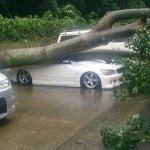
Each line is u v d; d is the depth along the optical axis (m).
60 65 11.38
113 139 4.20
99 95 10.16
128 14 10.53
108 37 10.57
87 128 7.24
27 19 18.39
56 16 24.88
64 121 7.96
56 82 11.48
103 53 11.45
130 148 4.21
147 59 4.41
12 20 17.62
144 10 10.43
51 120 8.06
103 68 10.81
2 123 7.94
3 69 12.16
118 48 11.40
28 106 9.25
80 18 24.50
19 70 11.98
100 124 7.42
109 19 10.52
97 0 29.56
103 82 10.77
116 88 5.11
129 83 4.18
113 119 7.68
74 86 11.24
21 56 11.47
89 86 11.01
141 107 8.20
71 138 6.76
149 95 4.47
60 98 9.97
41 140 6.87
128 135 4.11
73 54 11.40
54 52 11.16
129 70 4.18
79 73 11.08
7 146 6.63
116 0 31.88
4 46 15.59
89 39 10.67
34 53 11.34
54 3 25.59
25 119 8.18
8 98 7.68
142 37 4.40
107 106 8.96
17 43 16.50
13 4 24.86
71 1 28.83
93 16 28.28
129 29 10.18
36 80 11.79
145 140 4.00
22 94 10.57
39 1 25.22
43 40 17.11
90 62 11.27
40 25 18.31
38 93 10.65
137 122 4.12
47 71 11.55
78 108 8.93
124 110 8.33
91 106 9.06
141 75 4.09
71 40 10.98
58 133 7.21
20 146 6.61
